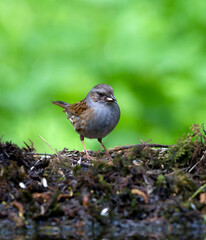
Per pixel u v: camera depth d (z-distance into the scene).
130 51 13.90
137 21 14.17
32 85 13.99
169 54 13.59
